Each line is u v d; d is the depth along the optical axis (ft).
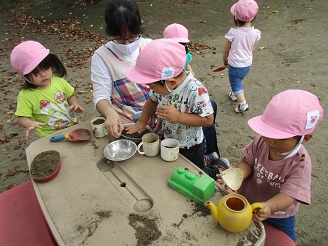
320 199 8.41
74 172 5.24
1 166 10.48
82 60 18.57
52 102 7.87
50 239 5.14
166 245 3.89
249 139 11.00
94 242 3.99
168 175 5.06
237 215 3.77
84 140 6.01
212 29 21.79
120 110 7.55
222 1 26.66
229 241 3.89
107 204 4.57
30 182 6.51
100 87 7.11
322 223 7.78
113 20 6.17
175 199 4.57
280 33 19.98
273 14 23.31
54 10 27.86
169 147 5.58
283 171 4.98
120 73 7.12
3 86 15.99
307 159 4.83
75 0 29.17
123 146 5.80
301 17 22.34
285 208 4.64
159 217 4.28
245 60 11.76
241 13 11.46
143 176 5.06
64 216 4.40
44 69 7.20
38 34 23.54
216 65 16.70
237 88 12.21
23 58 6.81
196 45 19.44
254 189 5.66
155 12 25.34
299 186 4.67
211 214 4.23
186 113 5.84
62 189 4.88
